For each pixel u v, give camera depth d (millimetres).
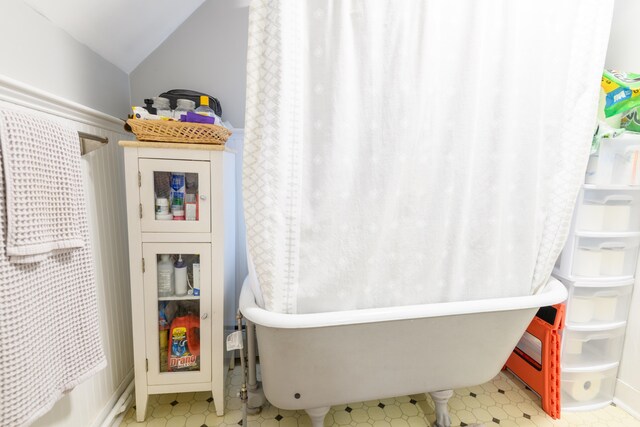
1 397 609
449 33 898
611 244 1234
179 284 1134
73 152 787
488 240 1005
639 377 1237
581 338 1254
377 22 851
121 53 1237
